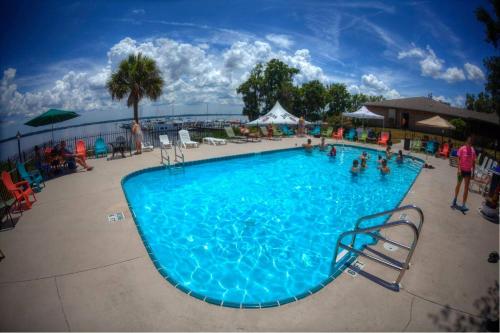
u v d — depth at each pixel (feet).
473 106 137.69
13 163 34.47
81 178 33.12
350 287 13.52
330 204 30.89
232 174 42.24
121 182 31.45
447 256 16.60
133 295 12.81
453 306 12.38
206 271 18.10
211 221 25.98
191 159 45.32
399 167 48.19
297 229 24.67
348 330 10.93
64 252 16.43
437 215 23.26
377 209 29.76
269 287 16.51
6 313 11.64
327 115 137.49
